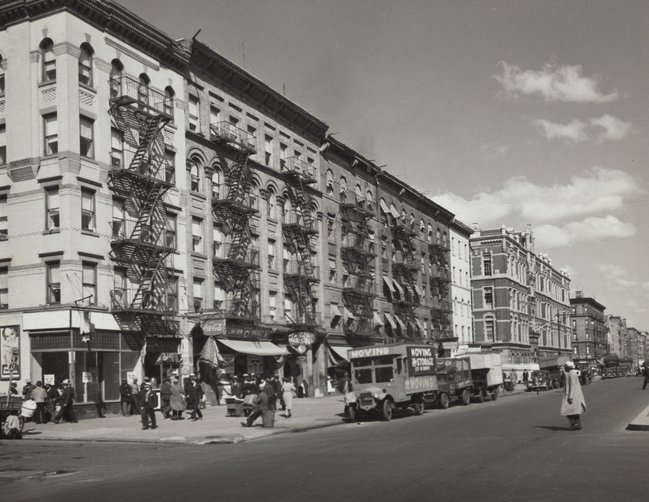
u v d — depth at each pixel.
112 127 34.44
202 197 40.59
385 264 66.38
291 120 51.38
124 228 34.50
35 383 31.33
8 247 32.50
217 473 13.94
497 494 10.13
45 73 32.69
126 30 35.56
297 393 49.28
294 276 49.06
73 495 11.95
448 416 29.38
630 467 12.50
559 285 138.88
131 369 34.25
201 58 41.16
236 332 41.50
